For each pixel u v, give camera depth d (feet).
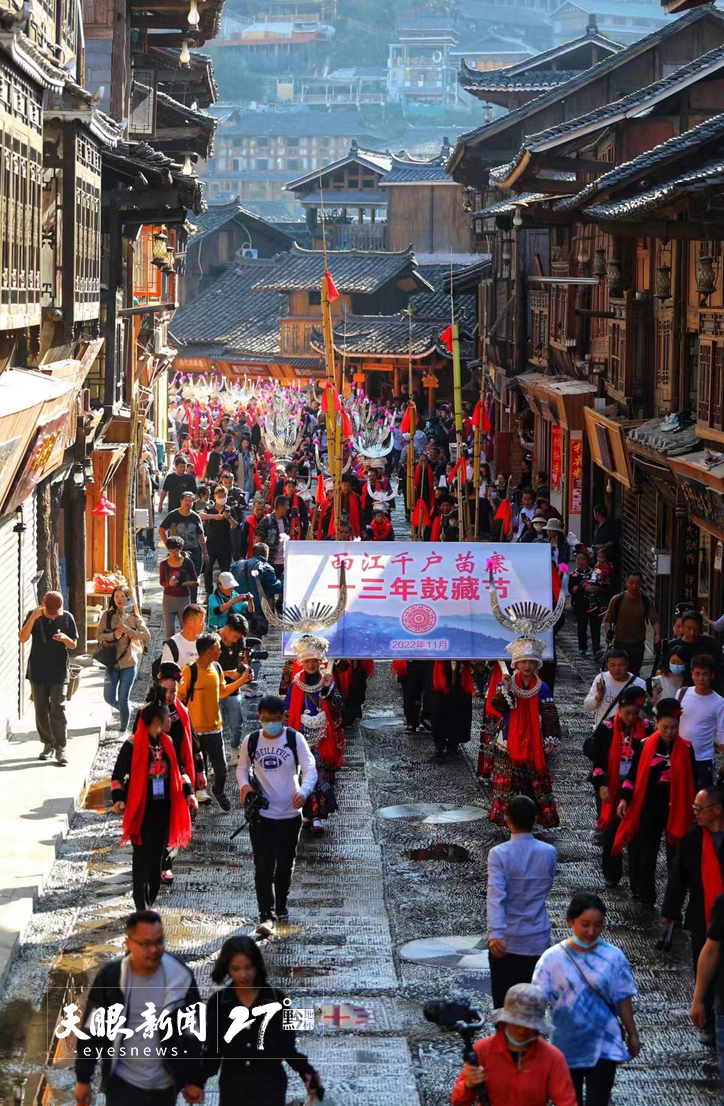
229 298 230.89
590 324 96.02
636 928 35.76
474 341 182.60
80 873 39.06
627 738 37.99
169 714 35.94
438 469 116.06
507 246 126.82
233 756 49.08
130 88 91.50
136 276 101.71
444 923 35.94
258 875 34.96
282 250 253.65
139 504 94.32
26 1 50.52
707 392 60.29
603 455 80.64
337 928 35.42
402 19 486.79
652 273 74.33
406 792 47.42
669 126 83.46
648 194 60.03
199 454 120.16
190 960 32.96
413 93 469.16
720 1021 26.12
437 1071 27.89
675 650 44.68
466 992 31.71
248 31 486.38
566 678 64.69
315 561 49.39
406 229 221.66
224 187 423.23
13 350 48.55
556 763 51.03
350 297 208.23
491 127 132.36
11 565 53.31
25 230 46.83
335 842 42.24
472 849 41.68
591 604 68.64
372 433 113.91
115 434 77.25
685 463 58.03
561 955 23.80
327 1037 29.35
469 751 52.60
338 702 43.21
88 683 60.34
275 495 95.04
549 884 27.63
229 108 429.79
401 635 48.78
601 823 38.27
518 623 46.16
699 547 66.69
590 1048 23.49
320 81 472.03
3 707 51.75
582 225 94.79
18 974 32.22
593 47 156.66
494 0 504.84
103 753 50.83
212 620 57.98
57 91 50.88
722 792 30.37
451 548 49.44
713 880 30.22
